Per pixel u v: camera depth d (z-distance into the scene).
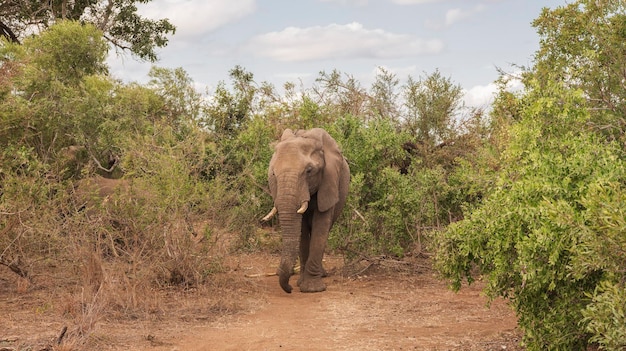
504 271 6.73
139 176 11.20
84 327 7.69
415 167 14.54
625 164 6.69
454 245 7.37
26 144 12.27
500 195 7.02
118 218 10.37
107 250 10.71
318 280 11.06
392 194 13.18
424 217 13.39
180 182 10.55
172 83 16.69
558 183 6.60
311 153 11.10
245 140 14.34
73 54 16.50
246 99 16.86
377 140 13.98
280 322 8.80
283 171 10.77
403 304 9.97
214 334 8.12
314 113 15.77
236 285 10.95
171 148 10.96
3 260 10.08
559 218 5.69
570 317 6.34
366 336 8.12
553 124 7.35
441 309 9.64
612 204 5.23
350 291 10.98
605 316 5.09
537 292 6.62
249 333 8.20
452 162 16.36
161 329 8.27
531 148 7.16
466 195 13.43
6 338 7.43
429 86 17.39
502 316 9.18
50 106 13.52
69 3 27.58
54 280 10.34
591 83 11.06
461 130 16.94
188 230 10.55
